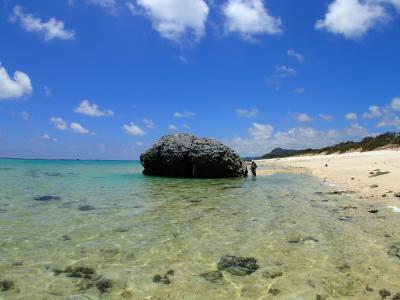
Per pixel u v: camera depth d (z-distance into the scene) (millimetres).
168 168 31953
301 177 29781
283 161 75750
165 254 8266
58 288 6422
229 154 31234
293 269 7172
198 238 9578
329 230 10070
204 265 7516
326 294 6020
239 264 7535
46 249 8633
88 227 10859
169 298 6012
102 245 8969
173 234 10000
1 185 23078
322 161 53812
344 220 11227
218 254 8219
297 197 16734
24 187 21938
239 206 14570
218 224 11211
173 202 15789
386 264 7301
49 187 22141
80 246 8883
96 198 17047
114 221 11719
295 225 10812
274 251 8344
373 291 6098
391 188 16500
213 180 28375
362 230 9945
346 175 26438
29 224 11234
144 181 27297
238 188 21672
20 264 7605
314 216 12039
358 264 7340
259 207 14227
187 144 31469
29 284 6594
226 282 6621
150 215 12742
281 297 5961
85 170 45250
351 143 83375
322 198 16000
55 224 11250
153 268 7375
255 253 8234
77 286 6512
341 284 6402
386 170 24500
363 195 15883
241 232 10148
